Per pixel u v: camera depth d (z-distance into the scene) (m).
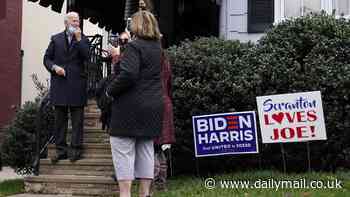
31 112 9.37
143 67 5.25
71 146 8.05
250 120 7.79
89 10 13.18
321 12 8.72
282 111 7.66
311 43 8.22
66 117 8.15
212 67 8.19
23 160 9.41
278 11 9.81
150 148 5.43
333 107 7.82
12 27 16.33
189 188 7.00
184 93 8.11
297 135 7.59
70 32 8.03
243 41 9.98
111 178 7.53
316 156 8.04
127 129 5.14
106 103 6.59
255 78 8.03
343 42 8.05
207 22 12.25
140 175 5.41
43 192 7.74
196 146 7.95
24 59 17.64
